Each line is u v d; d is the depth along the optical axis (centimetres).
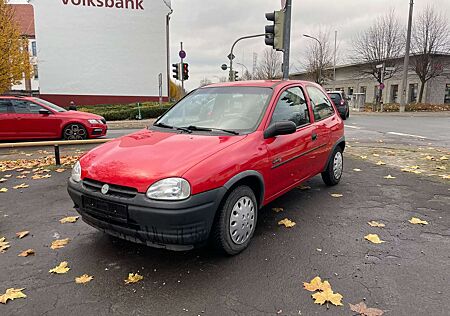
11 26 1983
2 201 529
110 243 383
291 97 470
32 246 378
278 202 512
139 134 419
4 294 288
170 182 304
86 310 270
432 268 326
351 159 827
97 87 2892
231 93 463
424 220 441
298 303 276
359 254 354
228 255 351
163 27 2994
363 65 4188
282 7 884
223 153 341
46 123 1157
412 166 741
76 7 2780
